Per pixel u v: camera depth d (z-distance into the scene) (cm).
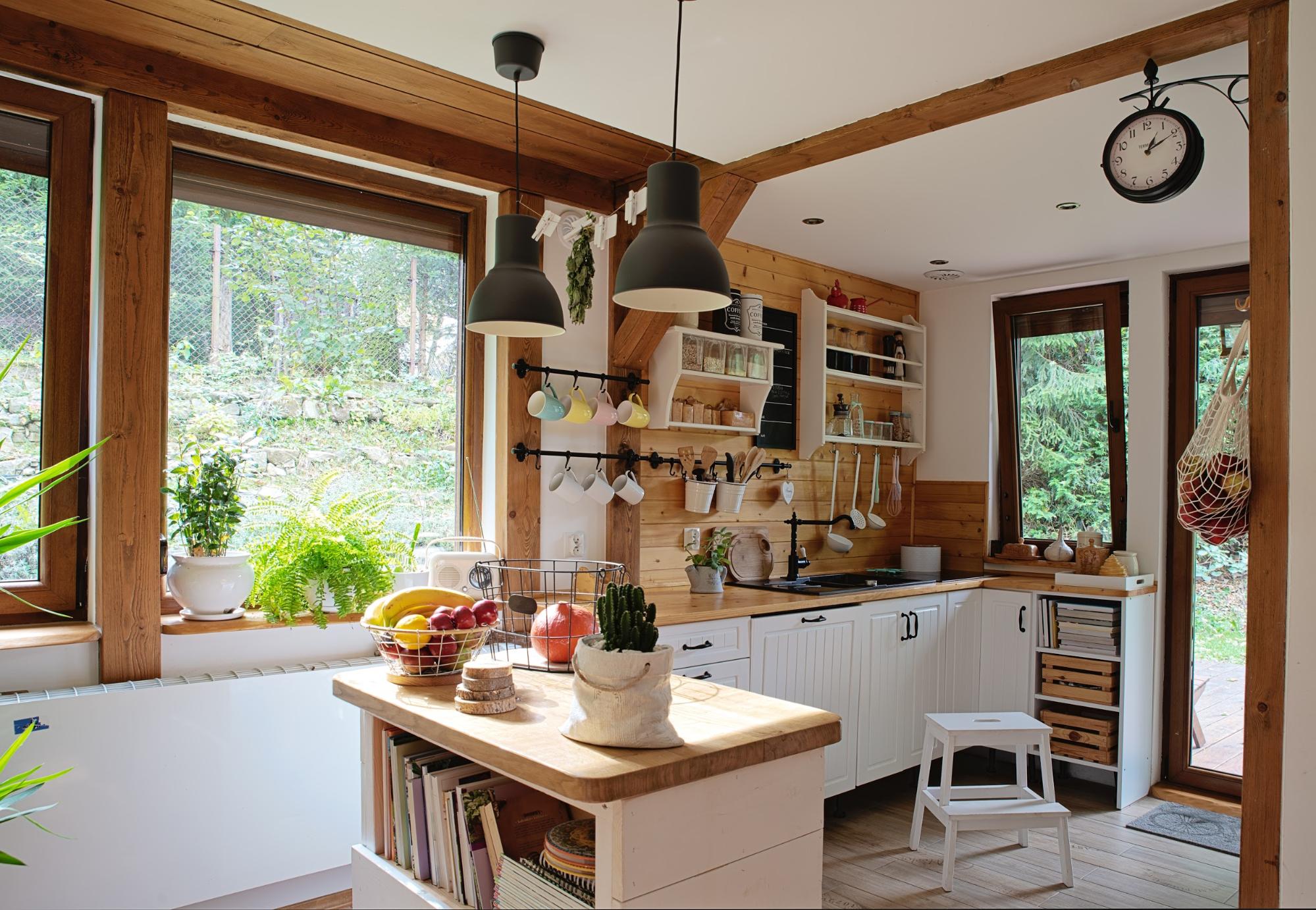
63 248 268
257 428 303
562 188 355
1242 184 337
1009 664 450
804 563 448
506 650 254
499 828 183
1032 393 491
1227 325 431
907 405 515
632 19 221
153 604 263
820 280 474
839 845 363
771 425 445
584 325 361
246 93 277
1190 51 227
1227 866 344
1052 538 484
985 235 412
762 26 222
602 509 368
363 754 207
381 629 202
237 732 270
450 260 349
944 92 259
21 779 210
